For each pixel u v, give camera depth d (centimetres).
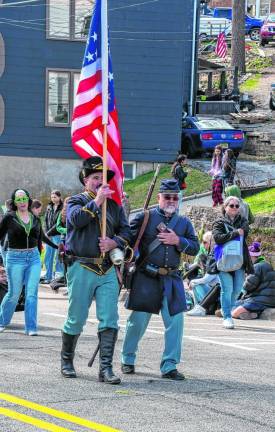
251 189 4525
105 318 1486
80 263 1475
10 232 2089
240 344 2125
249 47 9462
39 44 5822
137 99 5966
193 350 1970
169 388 1470
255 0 12156
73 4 5828
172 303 1550
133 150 5959
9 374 1551
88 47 1720
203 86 7988
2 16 5781
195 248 1574
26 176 5888
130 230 1520
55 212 3431
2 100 5828
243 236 2444
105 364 1490
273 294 2759
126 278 1571
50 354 1797
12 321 2427
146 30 5947
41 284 3550
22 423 1205
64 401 1342
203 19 9738
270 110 6938
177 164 4253
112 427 1201
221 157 4303
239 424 1247
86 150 1728
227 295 2472
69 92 5872
